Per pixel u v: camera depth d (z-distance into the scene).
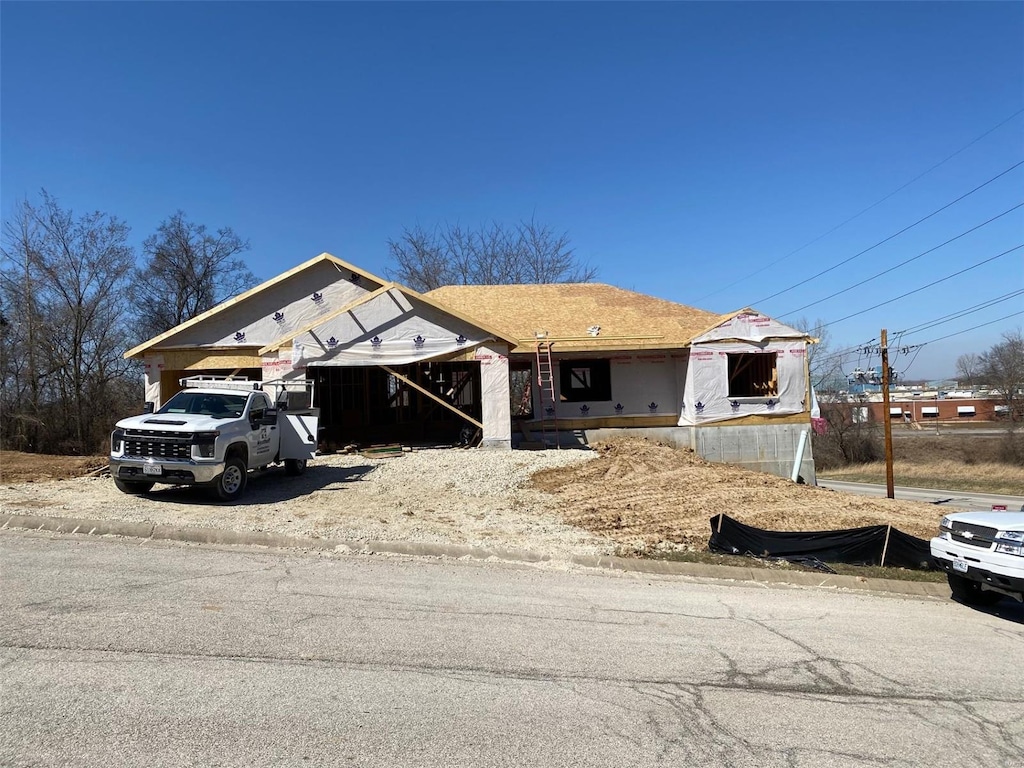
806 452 21.86
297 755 3.60
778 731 4.23
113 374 37.25
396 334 17.98
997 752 4.10
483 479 14.24
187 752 3.56
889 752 4.03
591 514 11.93
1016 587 7.28
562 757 3.73
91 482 12.79
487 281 44.31
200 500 11.16
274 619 5.80
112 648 4.96
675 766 3.71
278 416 13.48
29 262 32.78
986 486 39.81
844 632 6.55
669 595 7.56
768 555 9.94
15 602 5.91
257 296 20.92
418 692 4.49
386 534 9.47
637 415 22.62
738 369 23.08
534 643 5.60
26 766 3.36
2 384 31.95
